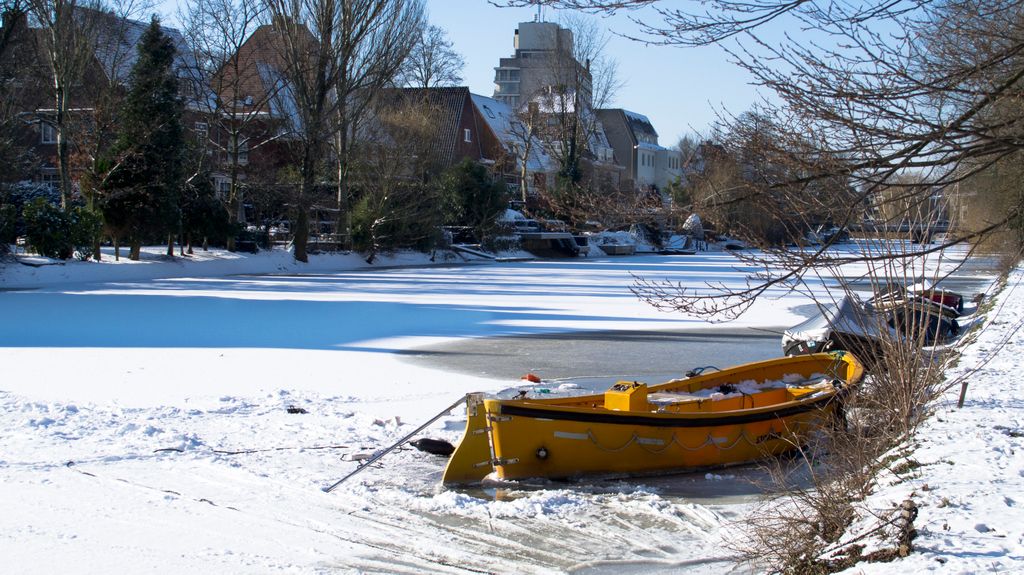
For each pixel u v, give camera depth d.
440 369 16.94
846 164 5.43
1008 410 10.53
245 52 59.94
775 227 6.06
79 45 39.66
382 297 32.50
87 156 41.12
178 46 51.72
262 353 18.28
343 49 47.00
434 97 77.88
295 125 54.78
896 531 6.16
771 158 5.61
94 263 38.50
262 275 44.12
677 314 28.09
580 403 10.84
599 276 46.25
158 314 25.12
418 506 8.76
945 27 5.64
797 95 5.46
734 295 6.37
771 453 10.74
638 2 5.85
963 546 5.78
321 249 53.62
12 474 9.28
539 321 25.69
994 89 5.25
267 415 12.30
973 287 39.38
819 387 11.91
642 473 10.13
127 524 7.98
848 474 8.10
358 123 53.88
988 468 7.68
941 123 5.43
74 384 14.32
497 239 66.38
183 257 44.44
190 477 9.42
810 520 7.14
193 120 53.41
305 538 7.81
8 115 37.44
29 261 36.31
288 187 48.31
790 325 25.77
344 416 12.36
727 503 9.19
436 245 61.06
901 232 7.48
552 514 8.61
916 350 9.09
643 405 10.85
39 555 7.18
